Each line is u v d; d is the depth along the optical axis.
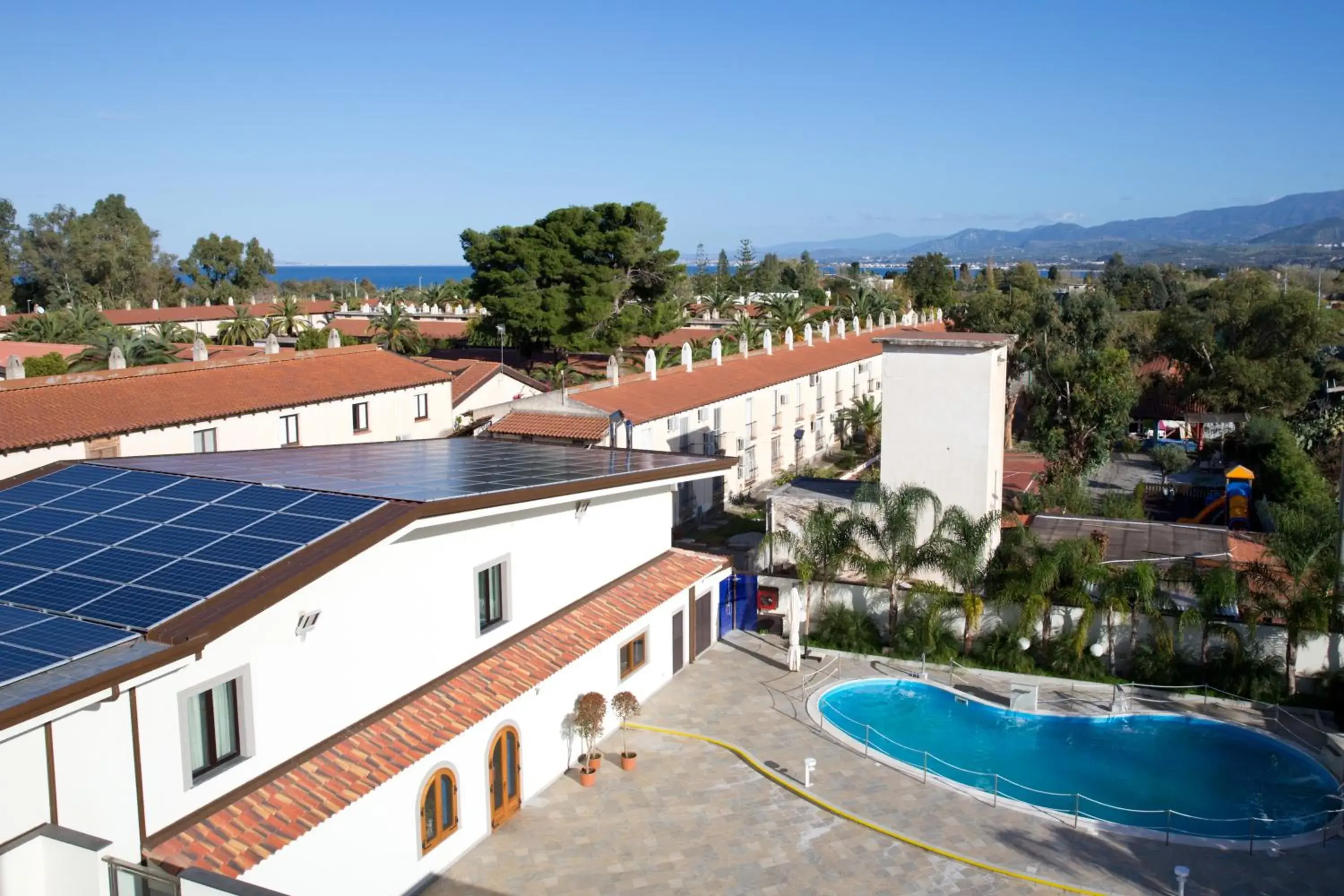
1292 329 63.03
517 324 77.06
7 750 12.10
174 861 13.45
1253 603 26.22
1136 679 26.97
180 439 37.84
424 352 92.56
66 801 12.71
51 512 18.05
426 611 19.12
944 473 31.41
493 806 19.84
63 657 12.37
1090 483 54.91
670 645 27.33
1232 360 63.06
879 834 19.89
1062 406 55.66
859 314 102.94
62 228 131.75
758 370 56.16
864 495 30.11
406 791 17.36
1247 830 20.39
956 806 21.00
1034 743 24.38
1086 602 27.14
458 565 19.98
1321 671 25.95
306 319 110.06
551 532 23.14
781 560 34.47
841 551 29.64
